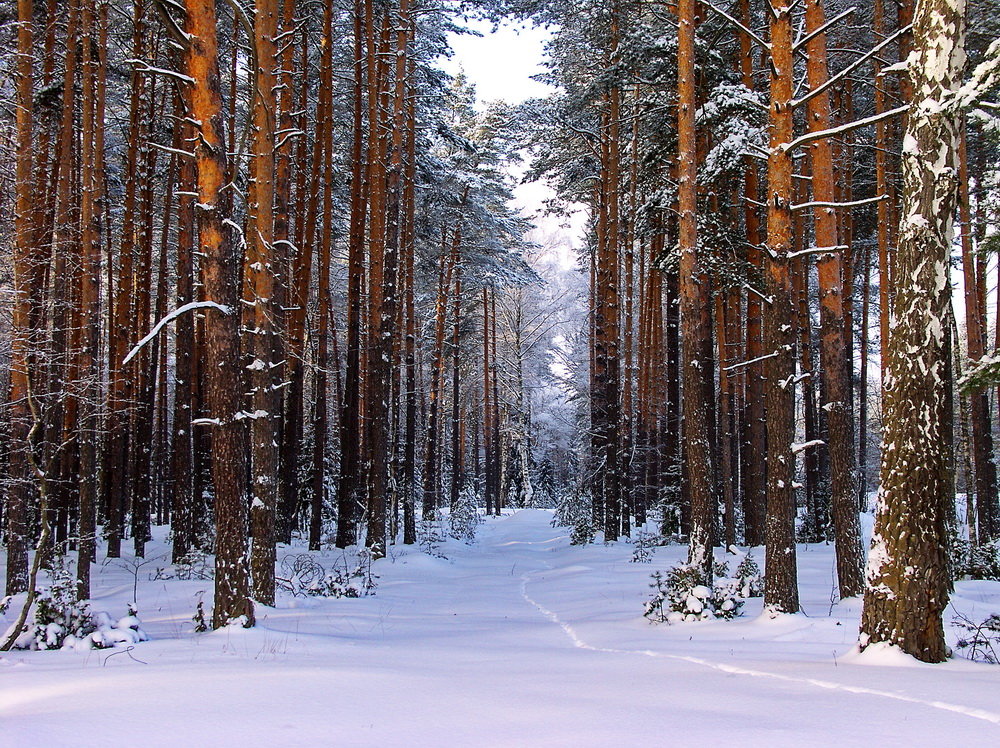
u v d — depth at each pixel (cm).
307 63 2127
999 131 809
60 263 1591
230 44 1906
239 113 2370
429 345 4159
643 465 3259
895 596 657
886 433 683
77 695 520
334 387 4141
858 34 1858
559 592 1564
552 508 6181
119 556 2128
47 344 1522
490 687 547
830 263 1240
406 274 2750
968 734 387
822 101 1243
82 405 1611
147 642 856
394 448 2600
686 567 1152
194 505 2100
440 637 988
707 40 1869
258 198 1173
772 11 1042
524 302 5688
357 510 2547
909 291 678
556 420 6419
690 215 1238
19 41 1418
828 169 1253
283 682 554
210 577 1695
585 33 2430
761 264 1817
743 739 383
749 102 1600
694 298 1228
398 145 2139
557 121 2738
